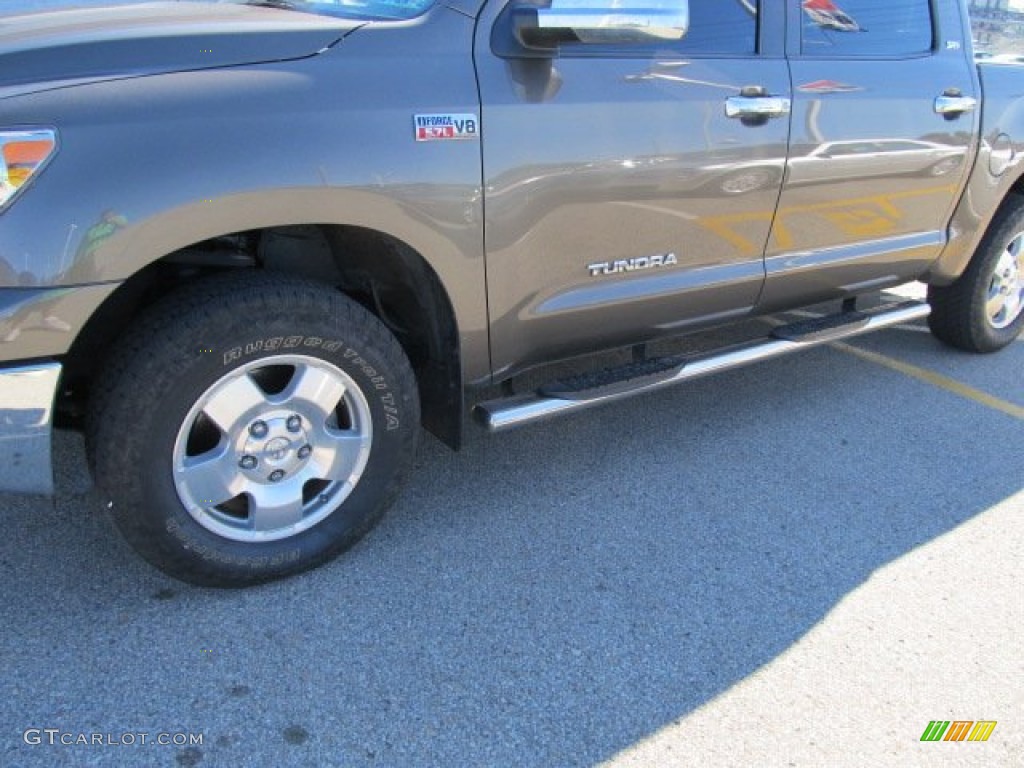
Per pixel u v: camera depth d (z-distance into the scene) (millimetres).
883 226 3768
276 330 2305
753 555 2908
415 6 2475
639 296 2998
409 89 2340
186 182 2047
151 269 2412
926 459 3625
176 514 2346
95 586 2533
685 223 3016
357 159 2252
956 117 3842
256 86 2154
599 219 2783
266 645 2357
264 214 2162
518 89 2521
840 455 3615
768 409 4020
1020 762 2158
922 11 3768
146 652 2299
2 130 1909
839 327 3842
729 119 2990
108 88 2029
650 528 3021
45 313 1980
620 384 3090
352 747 2064
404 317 2801
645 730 2180
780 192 3254
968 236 4215
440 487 3201
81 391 2504
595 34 2406
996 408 4156
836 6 3373
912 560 2938
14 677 2186
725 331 4773
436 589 2637
